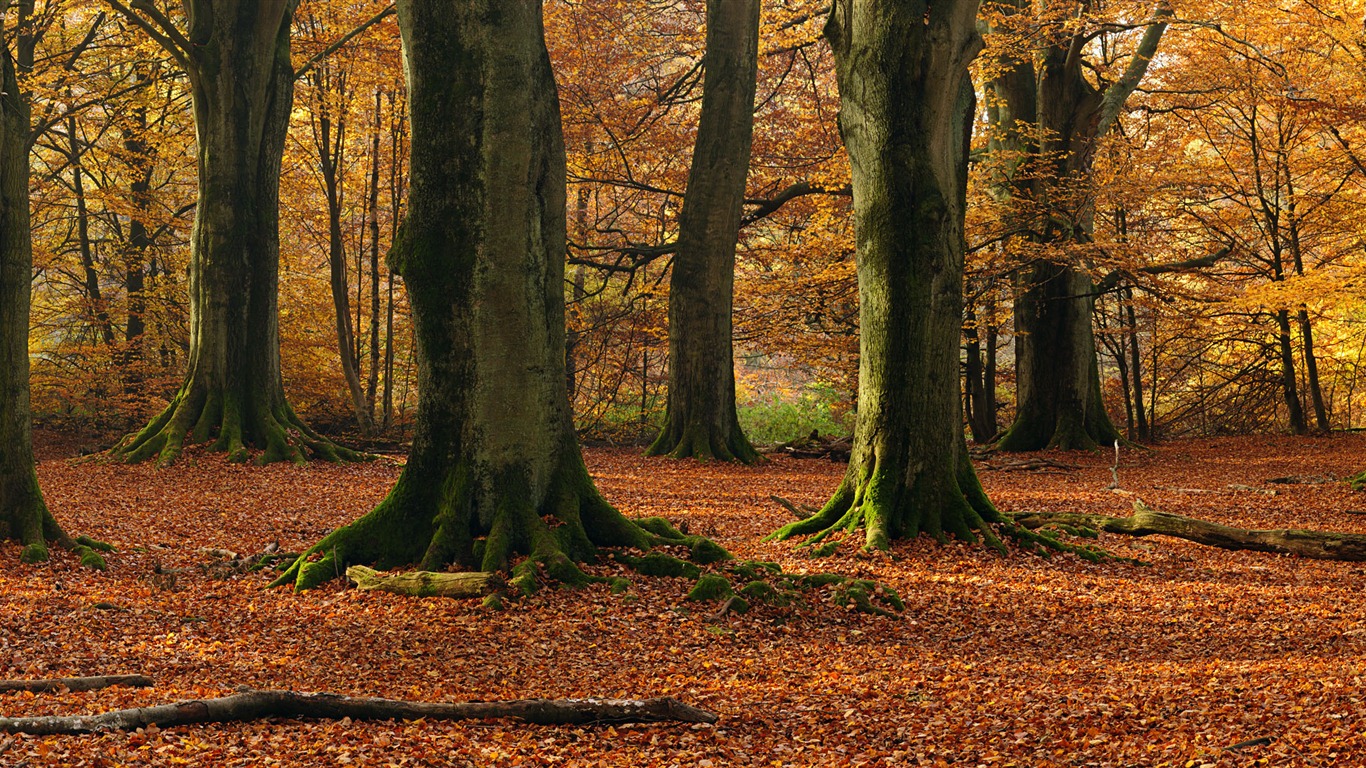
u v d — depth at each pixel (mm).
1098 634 8500
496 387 9617
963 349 29797
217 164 19031
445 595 8703
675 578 9414
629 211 32938
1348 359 29422
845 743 5621
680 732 5695
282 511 14195
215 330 19047
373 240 26766
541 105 9719
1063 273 23984
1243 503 15305
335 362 29656
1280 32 22281
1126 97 23578
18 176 10219
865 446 11648
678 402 22406
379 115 26453
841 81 11758
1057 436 24188
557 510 9812
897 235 11352
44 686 5898
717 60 21672
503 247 9570
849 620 8812
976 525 11367
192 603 8898
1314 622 8633
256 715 5406
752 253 28203
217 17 18922
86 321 27547
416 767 4816
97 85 23672
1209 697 6191
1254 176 26078
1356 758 4727
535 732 5594
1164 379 32406
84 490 15438
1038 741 5480
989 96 26250
